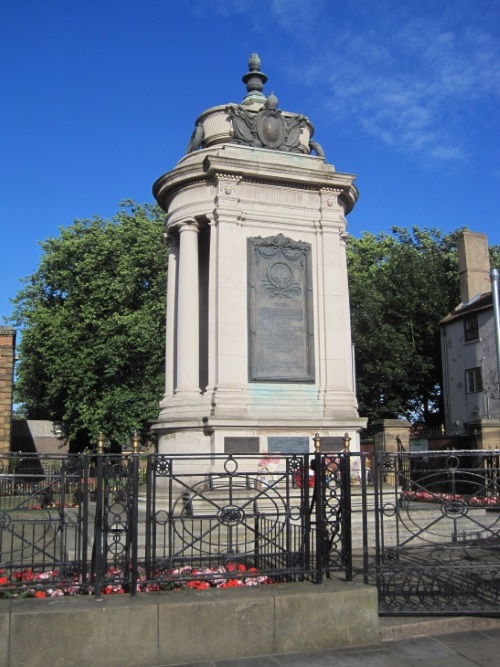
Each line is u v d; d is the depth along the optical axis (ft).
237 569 21.75
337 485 22.07
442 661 18.42
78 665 17.54
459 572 24.25
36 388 111.96
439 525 35.58
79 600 18.74
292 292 44.52
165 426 43.70
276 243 44.60
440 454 23.53
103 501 20.27
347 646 19.63
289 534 22.07
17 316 117.60
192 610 18.45
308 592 19.72
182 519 21.34
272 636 19.02
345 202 49.34
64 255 110.32
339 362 44.45
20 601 18.57
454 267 124.77
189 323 45.44
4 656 17.12
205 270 49.37
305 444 41.96
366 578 21.90
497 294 65.31
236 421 40.83
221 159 43.96
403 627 20.53
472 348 107.76
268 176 44.88
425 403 125.80
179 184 46.85
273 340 43.52
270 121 47.34
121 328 97.86
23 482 21.62
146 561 20.38
